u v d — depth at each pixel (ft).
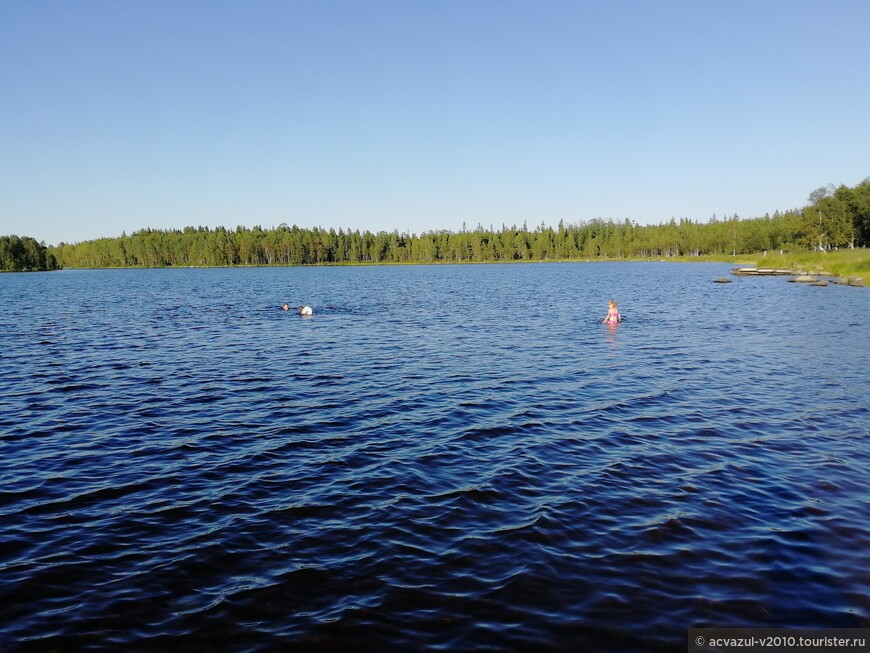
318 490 35.40
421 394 59.31
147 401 57.06
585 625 22.36
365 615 23.04
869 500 33.06
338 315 137.49
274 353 84.64
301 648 21.18
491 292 220.23
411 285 275.80
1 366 75.00
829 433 45.27
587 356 79.92
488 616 22.94
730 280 264.11
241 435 46.26
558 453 41.63
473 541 28.89
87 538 29.43
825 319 117.70
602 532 29.71
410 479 37.01
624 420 49.49
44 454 41.96
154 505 33.37
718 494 34.14
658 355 80.12
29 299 197.88
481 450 42.45
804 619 22.62
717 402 54.85
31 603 23.82
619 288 233.14
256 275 435.94
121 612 23.27
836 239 367.04
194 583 25.35
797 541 28.45
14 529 30.40
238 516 31.91
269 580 25.54
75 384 64.59
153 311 151.33
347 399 57.52
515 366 73.41
